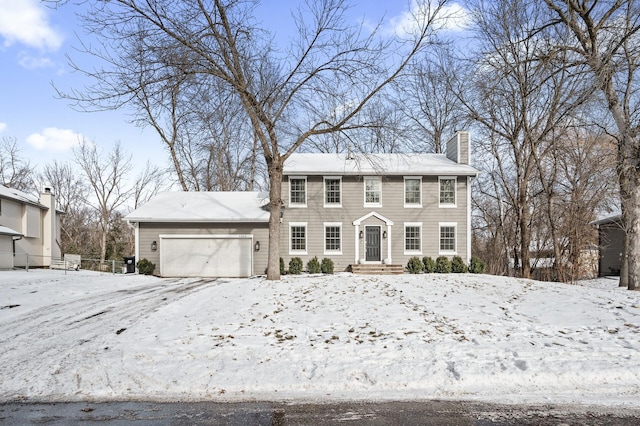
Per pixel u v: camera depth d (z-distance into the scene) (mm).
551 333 8547
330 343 7898
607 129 18812
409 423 4762
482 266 22016
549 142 23094
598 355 7004
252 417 4957
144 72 12867
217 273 22438
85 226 48750
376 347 7582
